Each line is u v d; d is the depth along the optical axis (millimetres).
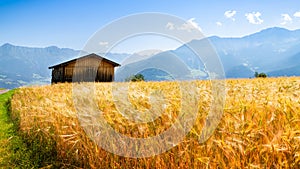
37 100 10922
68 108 6816
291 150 2971
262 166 2973
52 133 6598
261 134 3299
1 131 9828
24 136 8180
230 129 3527
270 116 3717
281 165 2900
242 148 3076
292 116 3691
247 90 7406
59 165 5617
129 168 4215
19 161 6441
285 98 4934
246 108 4023
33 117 8070
